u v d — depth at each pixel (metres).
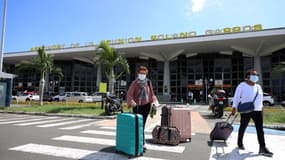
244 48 32.28
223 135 5.83
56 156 4.39
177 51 35.91
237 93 5.24
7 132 6.99
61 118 12.05
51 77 46.41
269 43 29.80
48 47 41.69
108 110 13.13
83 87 45.34
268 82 31.95
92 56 41.91
